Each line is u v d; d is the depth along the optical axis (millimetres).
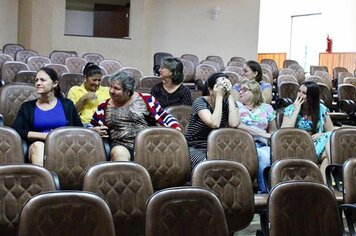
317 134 5141
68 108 4457
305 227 3156
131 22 12555
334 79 10984
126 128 4453
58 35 11852
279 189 3135
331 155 4750
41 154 4004
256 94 5227
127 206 3246
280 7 18766
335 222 3229
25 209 2541
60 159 3842
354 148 4816
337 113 7809
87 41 12133
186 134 4805
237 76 8344
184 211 2844
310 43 17625
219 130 4391
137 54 12586
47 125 4352
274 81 10484
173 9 13547
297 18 18109
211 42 13859
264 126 5230
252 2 14102
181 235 2822
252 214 3670
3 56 8672
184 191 2865
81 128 3949
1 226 2955
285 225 3109
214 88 4730
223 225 2916
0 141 3742
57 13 11805
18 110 4812
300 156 4656
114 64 9164
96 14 13422
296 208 3152
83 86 5406
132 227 3275
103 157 3959
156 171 4062
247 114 5199
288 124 5320
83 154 3904
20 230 2521
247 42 14117
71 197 2637
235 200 3615
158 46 13484
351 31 15852
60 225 2600
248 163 4410
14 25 12445
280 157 4590
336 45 16422
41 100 4414
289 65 11727
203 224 2875
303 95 5340
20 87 4875
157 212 2781
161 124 4520
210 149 4328
